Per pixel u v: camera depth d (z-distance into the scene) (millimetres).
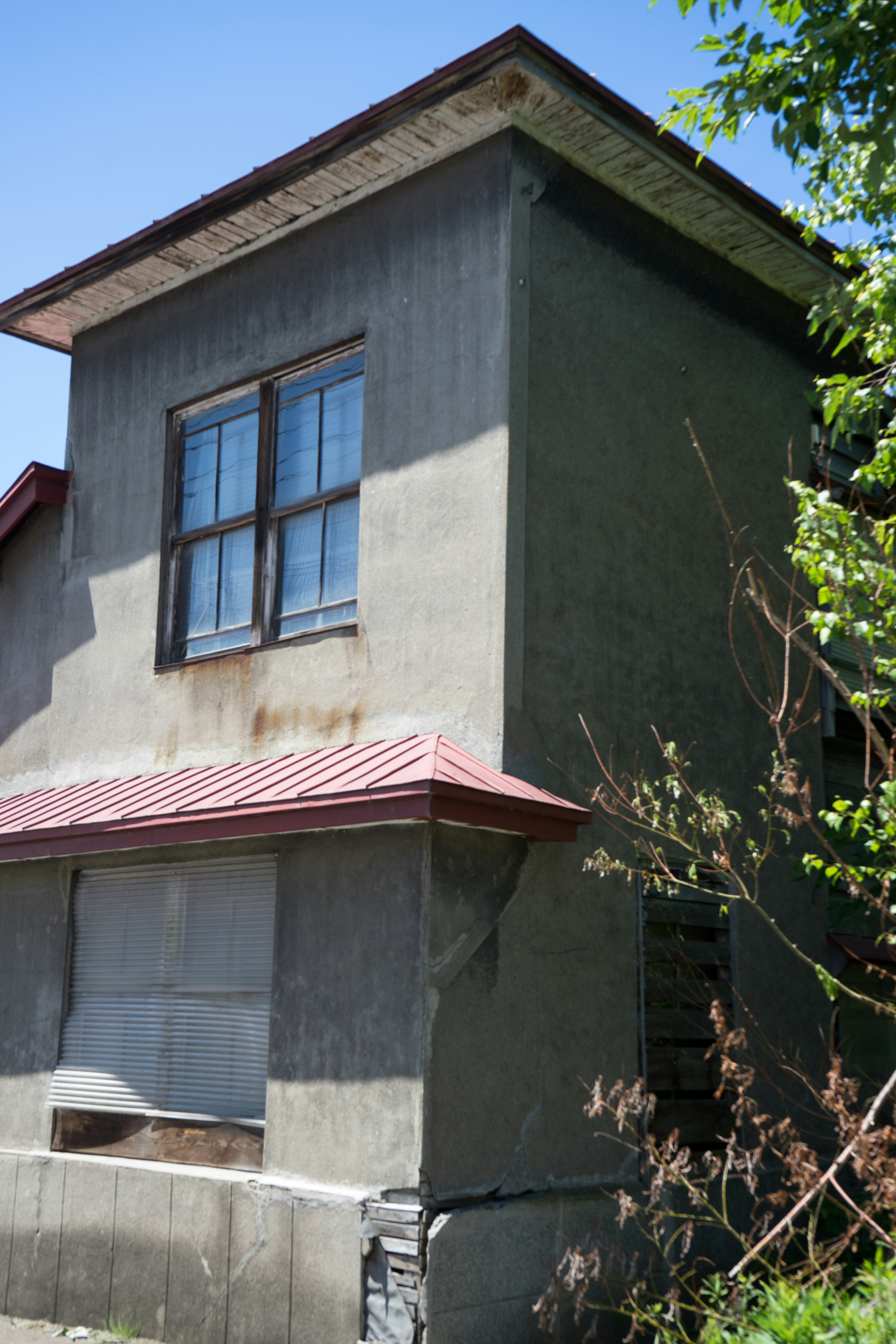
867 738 6305
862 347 10969
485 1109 7039
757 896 7113
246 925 8180
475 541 7887
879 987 10406
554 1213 7102
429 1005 6863
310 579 9172
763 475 9969
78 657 10820
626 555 8594
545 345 8180
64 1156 8914
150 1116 8438
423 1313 6434
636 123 8289
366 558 8570
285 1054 7586
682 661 8938
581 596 8180
